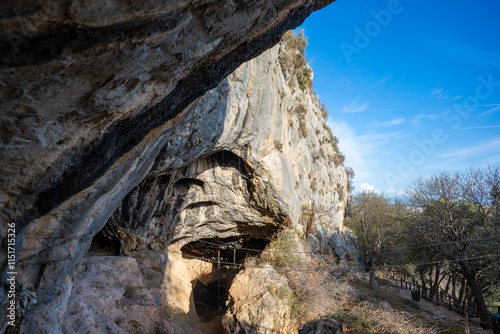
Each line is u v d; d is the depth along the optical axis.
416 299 20.75
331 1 4.62
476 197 18.97
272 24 4.03
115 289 10.23
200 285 20.94
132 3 2.35
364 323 13.36
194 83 4.23
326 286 16.22
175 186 13.78
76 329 7.45
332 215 26.94
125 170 4.83
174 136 9.78
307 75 24.05
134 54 2.87
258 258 16.33
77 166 3.97
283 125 16.95
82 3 2.18
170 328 10.89
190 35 3.14
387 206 27.81
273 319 12.36
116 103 3.43
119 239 13.20
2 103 2.68
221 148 12.68
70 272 6.05
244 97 12.18
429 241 19.98
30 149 3.24
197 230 16.39
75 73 2.75
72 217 4.64
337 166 33.44
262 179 14.66
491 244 17.61
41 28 2.24
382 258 27.83
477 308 18.50
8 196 3.67
